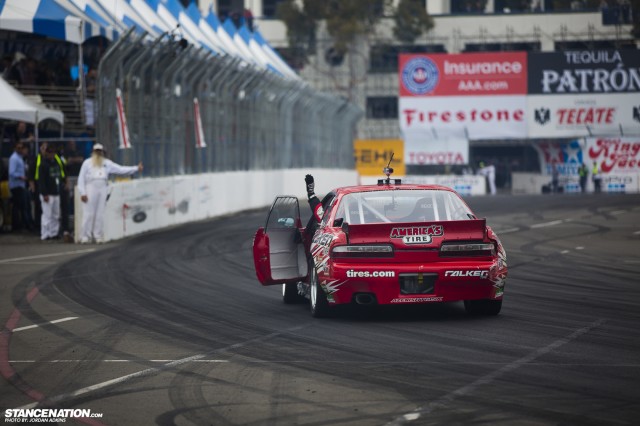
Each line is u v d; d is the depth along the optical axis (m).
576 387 24.55
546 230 84.00
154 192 84.25
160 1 111.75
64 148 88.81
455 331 33.53
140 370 28.08
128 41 80.25
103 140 78.00
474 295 34.94
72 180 87.69
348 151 181.88
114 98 80.31
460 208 37.12
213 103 107.88
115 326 36.41
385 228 34.72
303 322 36.50
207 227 86.81
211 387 25.61
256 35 156.00
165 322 37.19
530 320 35.88
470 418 21.64
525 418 21.58
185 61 95.38
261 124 127.06
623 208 118.31
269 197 128.50
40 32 81.81
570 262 57.97
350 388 25.00
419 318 36.75
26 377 27.42
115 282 50.06
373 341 31.88
